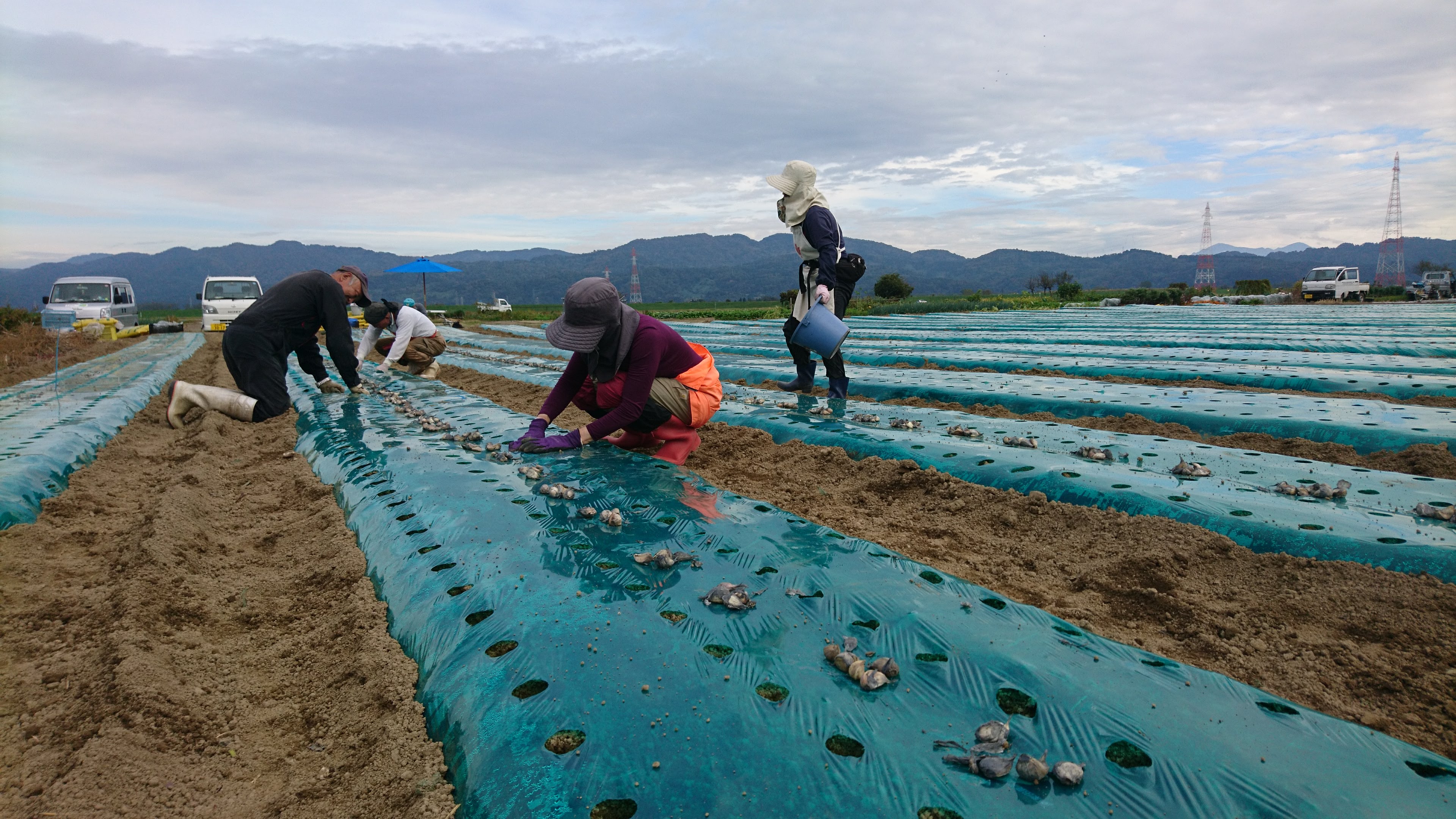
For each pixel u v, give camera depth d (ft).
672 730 5.87
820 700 6.25
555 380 28.68
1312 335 41.63
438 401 23.30
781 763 5.48
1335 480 12.01
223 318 72.43
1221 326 51.37
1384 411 17.58
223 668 8.38
